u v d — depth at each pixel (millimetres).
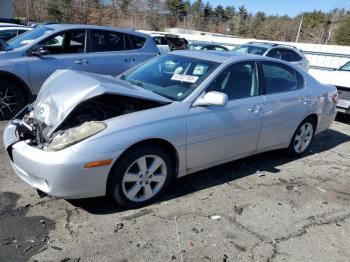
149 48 7930
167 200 3904
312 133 5684
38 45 6512
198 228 3447
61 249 2998
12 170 4297
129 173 3531
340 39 55375
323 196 4383
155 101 3748
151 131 3506
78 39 6965
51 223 3326
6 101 6215
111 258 2945
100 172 3281
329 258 3205
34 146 3375
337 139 6957
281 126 4953
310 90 5391
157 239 3229
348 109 7941
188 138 3830
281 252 3217
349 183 4855
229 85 4320
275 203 4074
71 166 3143
